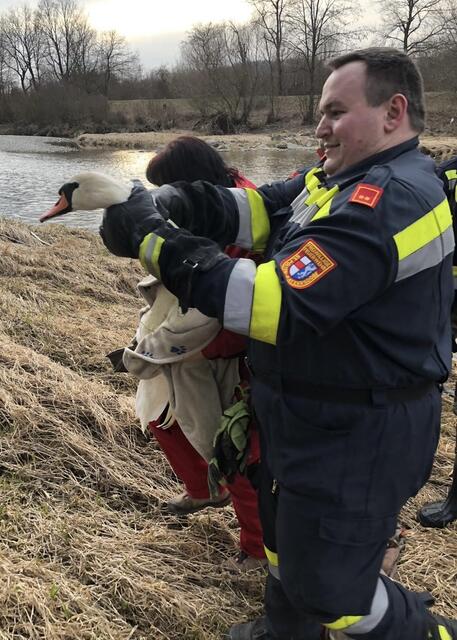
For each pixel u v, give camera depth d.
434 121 35.44
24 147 38.16
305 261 1.41
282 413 1.57
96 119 50.59
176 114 49.50
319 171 1.77
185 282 1.48
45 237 8.04
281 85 50.06
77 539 2.39
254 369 1.68
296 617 1.89
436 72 38.78
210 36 45.62
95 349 4.18
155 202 1.66
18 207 13.73
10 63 71.00
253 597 2.30
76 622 1.99
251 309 1.43
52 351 4.10
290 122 45.88
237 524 2.69
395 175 1.47
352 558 1.55
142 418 2.36
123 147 39.69
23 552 2.28
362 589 1.57
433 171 1.58
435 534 2.80
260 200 2.01
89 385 3.55
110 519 2.58
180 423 2.16
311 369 1.51
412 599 1.75
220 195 1.94
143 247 1.52
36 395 3.30
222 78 44.78
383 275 1.40
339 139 1.58
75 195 1.58
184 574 2.34
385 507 1.56
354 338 1.46
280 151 33.97
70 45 69.62
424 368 1.54
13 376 3.43
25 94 56.28
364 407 1.51
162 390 2.29
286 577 1.64
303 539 1.57
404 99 1.53
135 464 2.99
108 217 1.58
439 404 1.67
